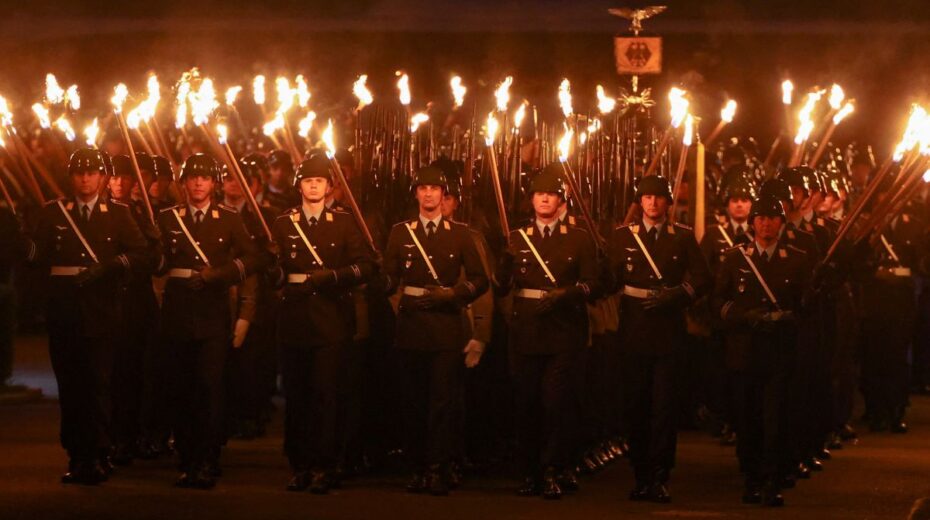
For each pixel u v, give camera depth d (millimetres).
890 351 30203
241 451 26156
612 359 24703
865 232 24750
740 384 21562
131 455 24422
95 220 21953
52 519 19359
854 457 26453
